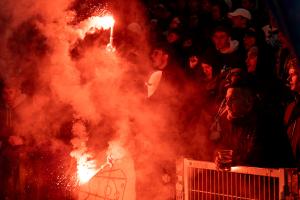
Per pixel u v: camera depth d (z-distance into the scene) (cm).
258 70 653
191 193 629
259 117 637
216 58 702
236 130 650
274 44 663
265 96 639
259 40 675
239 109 630
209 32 743
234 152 646
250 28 695
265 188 559
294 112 602
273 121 636
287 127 613
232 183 588
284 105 635
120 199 700
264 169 553
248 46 680
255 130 636
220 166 584
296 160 605
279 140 633
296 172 534
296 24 365
